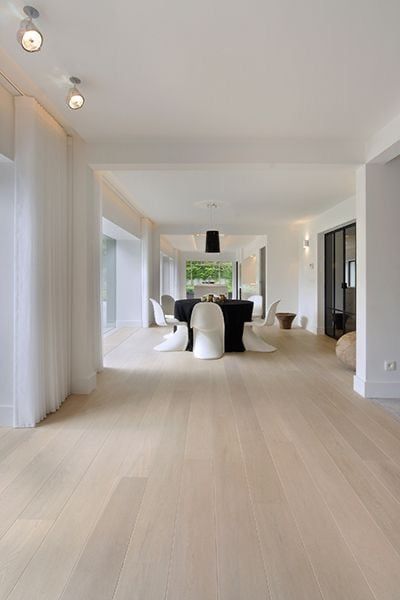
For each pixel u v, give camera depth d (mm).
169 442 2633
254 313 7582
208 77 2432
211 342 5555
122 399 3582
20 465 2299
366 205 3613
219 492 2018
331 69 2326
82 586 1396
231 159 3543
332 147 3535
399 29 1955
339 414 3197
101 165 3678
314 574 1464
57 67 2334
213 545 1615
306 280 8547
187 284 18094
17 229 2846
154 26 1946
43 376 3070
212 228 9125
